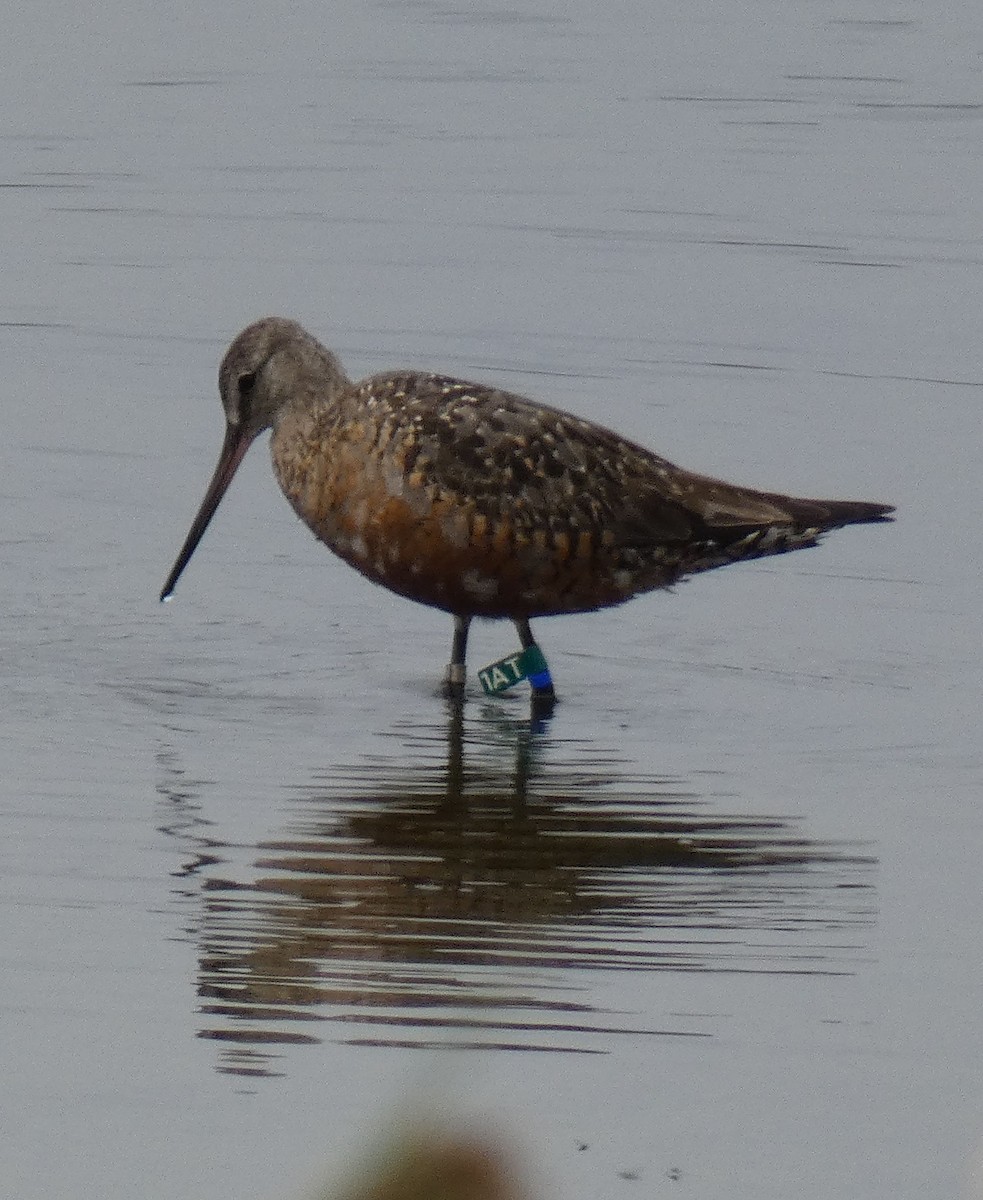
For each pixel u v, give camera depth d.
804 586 16.31
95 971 9.85
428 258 23.39
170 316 22.03
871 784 12.53
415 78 30.09
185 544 15.34
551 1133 8.53
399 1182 3.92
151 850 11.24
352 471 13.88
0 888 10.73
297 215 24.69
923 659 14.89
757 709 13.86
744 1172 8.26
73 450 18.89
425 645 15.16
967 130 27.55
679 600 16.11
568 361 20.73
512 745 13.08
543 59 31.22
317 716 13.58
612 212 24.69
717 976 9.93
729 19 33.84
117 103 28.78
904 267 23.06
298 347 14.84
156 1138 8.41
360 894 10.76
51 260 23.48
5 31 32.06
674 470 14.07
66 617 15.34
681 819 11.91
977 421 19.33
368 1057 9.10
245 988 9.68
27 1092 8.79
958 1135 8.55
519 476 13.62
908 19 33.78
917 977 9.98
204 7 33.81
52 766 12.45
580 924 10.45
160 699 13.75
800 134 27.39
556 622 15.70
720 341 21.23
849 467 18.30
